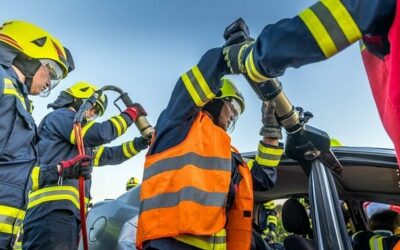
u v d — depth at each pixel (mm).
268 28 1244
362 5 997
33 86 2312
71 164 2521
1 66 2039
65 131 2910
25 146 2068
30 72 2271
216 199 1756
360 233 2219
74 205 2857
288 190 2980
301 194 2992
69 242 2768
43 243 2691
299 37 1091
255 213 3141
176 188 1745
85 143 2902
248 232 2014
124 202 2672
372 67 1057
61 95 3232
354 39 1035
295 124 1715
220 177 1787
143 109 3178
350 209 2955
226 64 1659
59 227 2740
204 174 1772
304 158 1825
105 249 2436
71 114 3020
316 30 1062
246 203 2047
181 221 1681
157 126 1971
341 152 2377
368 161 2312
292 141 1778
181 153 1783
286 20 1167
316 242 1687
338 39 1044
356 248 2178
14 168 2006
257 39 1268
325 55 1078
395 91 899
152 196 1785
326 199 1665
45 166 2504
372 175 2562
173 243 1729
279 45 1138
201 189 1733
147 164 1869
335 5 1054
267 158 2332
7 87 1986
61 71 2451
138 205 2551
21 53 2219
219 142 1858
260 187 2359
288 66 1180
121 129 2984
